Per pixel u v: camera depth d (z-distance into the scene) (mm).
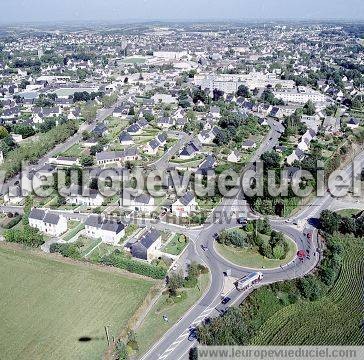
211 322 169250
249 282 195875
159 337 167625
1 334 168625
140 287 195500
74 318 176500
